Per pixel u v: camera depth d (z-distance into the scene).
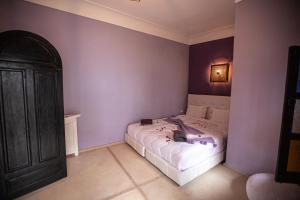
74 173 2.24
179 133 2.43
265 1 1.88
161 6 2.77
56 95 1.99
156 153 2.34
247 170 2.19
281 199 1.43
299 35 1.65
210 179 2.13
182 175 1.90
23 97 1.71
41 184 1.91
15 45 1.62
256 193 1.52
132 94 3.55
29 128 1.78
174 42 4.24
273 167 1.92
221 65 3.83
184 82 4.66
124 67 3.35
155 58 3.88
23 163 1.75
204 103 4.25
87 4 2.71
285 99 1.22
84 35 2.79
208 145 2.25
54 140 2.00
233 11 2.92
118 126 3.39
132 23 3.34
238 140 2.28
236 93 2.26
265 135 1.97
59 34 2.54
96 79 3.00
